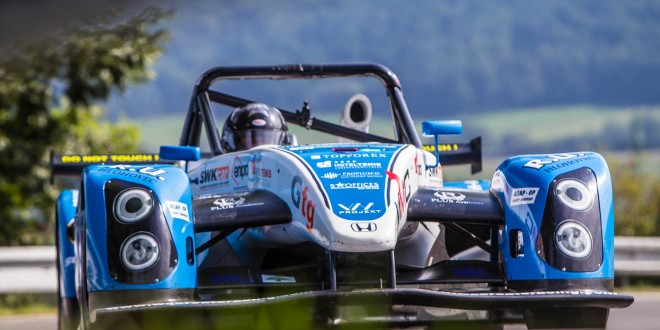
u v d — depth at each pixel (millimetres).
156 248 22250
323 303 20391
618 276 47938
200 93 31484
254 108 29422
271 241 25297
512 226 23672
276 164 24422
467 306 20844
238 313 20812
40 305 46812
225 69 31516
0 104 65188
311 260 25719
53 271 44344
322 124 32031
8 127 65938
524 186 23766
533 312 22766
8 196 63719
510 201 23891
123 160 34312
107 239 22266
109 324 21453
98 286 22156
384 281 23859
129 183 22797
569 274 22844
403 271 25812
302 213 23219
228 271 23984
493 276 24203
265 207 23938
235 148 29328
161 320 21234
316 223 22672
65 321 29812
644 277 50031
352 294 20453
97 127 69000
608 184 23844
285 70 31609
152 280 22094
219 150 29719
